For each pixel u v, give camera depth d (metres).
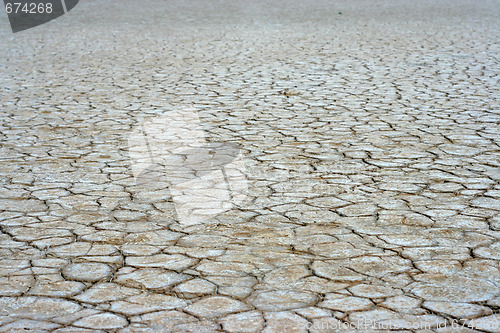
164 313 2.98
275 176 4.88
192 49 11.46
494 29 13.68
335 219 4.06
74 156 5.43
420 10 18.53
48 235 3.86
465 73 8.84
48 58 10.76
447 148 5.48
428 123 6.29
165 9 19.69
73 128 6.33
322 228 3.93
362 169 5.00
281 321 2.90
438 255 3.54
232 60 10.27
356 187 4.62
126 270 3.42
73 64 10.15
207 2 22.27
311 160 5.25
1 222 4.05
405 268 3.39
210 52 11.10
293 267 3.43
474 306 3.01
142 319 2.93
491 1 21.69
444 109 6.84
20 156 5.43
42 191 4.61
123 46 11.98
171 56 10.77
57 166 5.17
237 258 3.54
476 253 3.55
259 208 4.26
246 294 3.15
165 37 13.12
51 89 8.27
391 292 3.15
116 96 7.79
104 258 3.56
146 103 7.38
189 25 15.21
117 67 9.83
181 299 3.11
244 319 2.92
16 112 7.02
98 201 4.41
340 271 3.37
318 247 3.66
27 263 3.50
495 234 3.79
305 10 18.83
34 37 13.41
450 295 3.11
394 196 4.43
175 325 2.88
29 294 3.16
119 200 4.43
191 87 8.23
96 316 2.96
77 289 3.21
